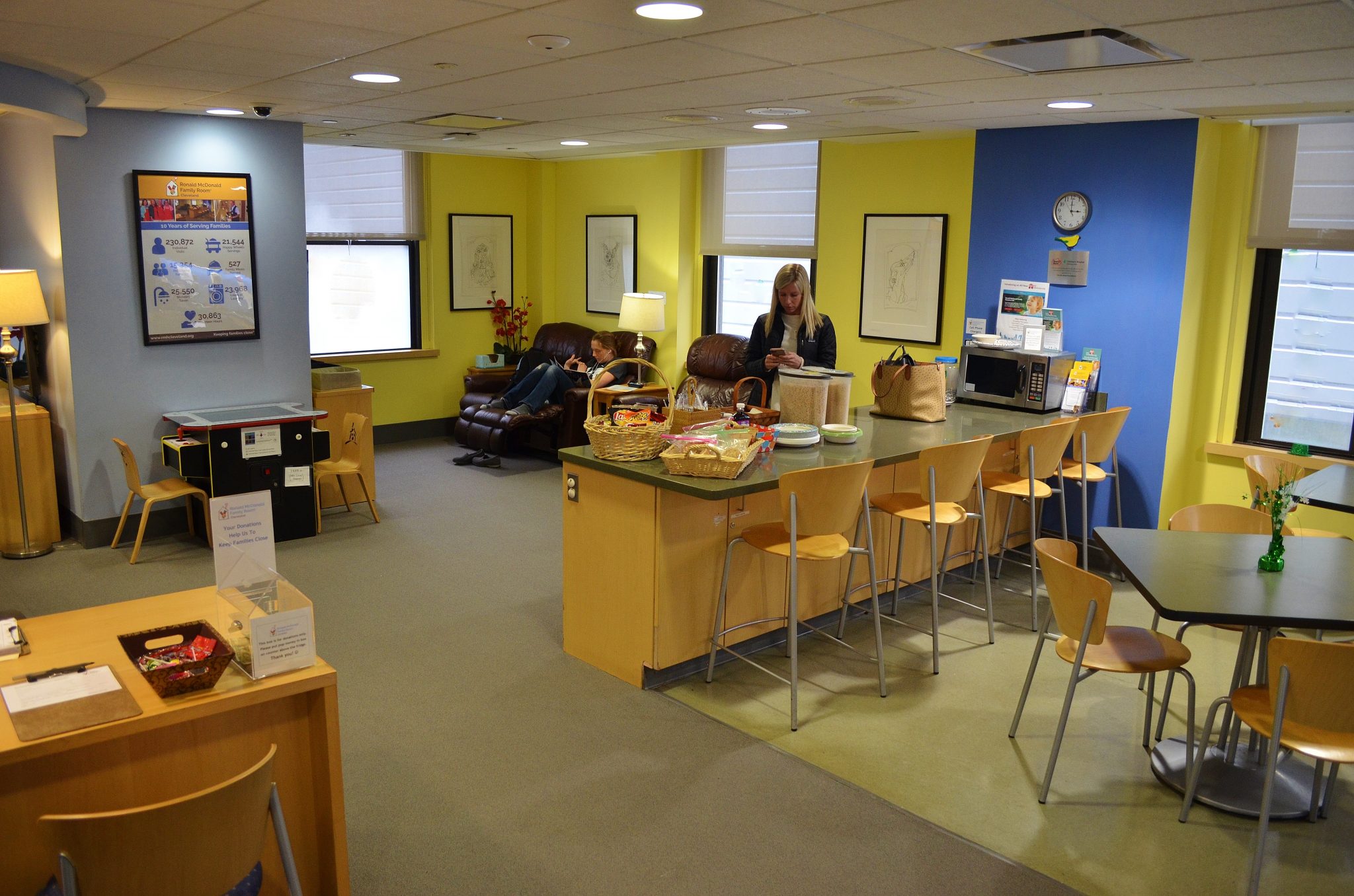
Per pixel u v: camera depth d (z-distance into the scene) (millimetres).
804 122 5598
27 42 3459
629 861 2869
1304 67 3541
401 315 8875
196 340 5832
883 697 3957
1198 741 3596
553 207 9312
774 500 4246
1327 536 4184
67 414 5625
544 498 6980
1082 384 5461
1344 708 2578
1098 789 3305
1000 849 2965
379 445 8695
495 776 3328
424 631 4578
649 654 3969
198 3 2887
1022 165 5688
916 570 5117
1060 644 3373
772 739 3617
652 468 3879
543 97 4777
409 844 2938
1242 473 5379
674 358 8383
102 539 5707
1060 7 2764
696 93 4543
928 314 6512
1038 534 5895
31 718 2084
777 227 7594
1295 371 5277
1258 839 2682
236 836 2016
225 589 2521
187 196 5668
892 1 2736
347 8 2936
